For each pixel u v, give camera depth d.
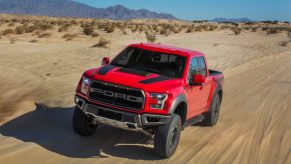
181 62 7.40
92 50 23.28
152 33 47.44
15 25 48.34
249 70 21.34
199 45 34.16
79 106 6.83
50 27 43.56
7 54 19.92
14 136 7.18
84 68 17.03
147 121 6.41
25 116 8.61
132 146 7.24
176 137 6.82
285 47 41.22
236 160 7.12
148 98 6.34
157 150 6.62
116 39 34.97
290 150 8.01
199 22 126.44
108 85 6.46
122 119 6.38
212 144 8.01
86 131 7.38
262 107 12.39
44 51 22.09
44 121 8.30
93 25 54.09
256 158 7.34
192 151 7.39
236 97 13.72
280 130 9.68
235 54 29.34
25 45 24.94
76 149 6.78
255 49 35.34
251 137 8.84
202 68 8.26
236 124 9.97
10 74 14.77
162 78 6.90
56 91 11.87
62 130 7.74
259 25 107.88
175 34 49.34
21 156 6.17
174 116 6.63
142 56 7.59
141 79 6.60
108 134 7.80
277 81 18.39
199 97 8.05
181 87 6.95
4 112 9.09
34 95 11.24
